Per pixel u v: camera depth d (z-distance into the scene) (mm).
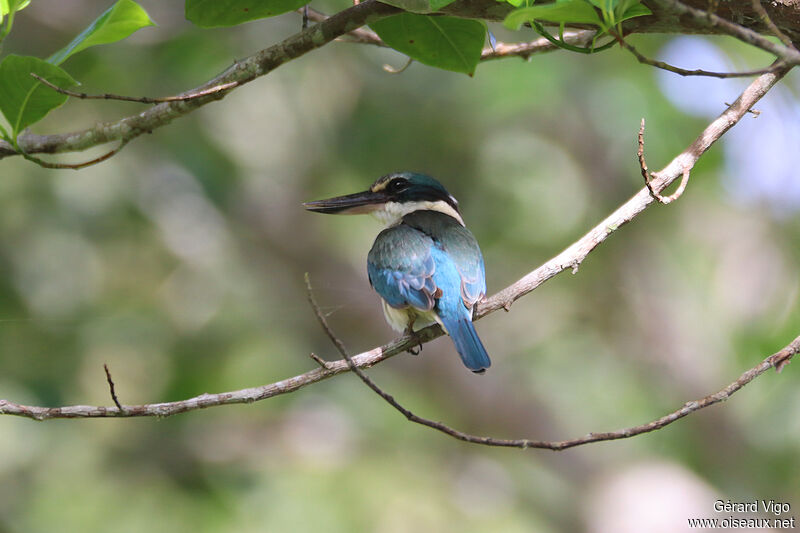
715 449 12922
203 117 12820
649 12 4375
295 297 13250
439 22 5125
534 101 11414
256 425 12414
